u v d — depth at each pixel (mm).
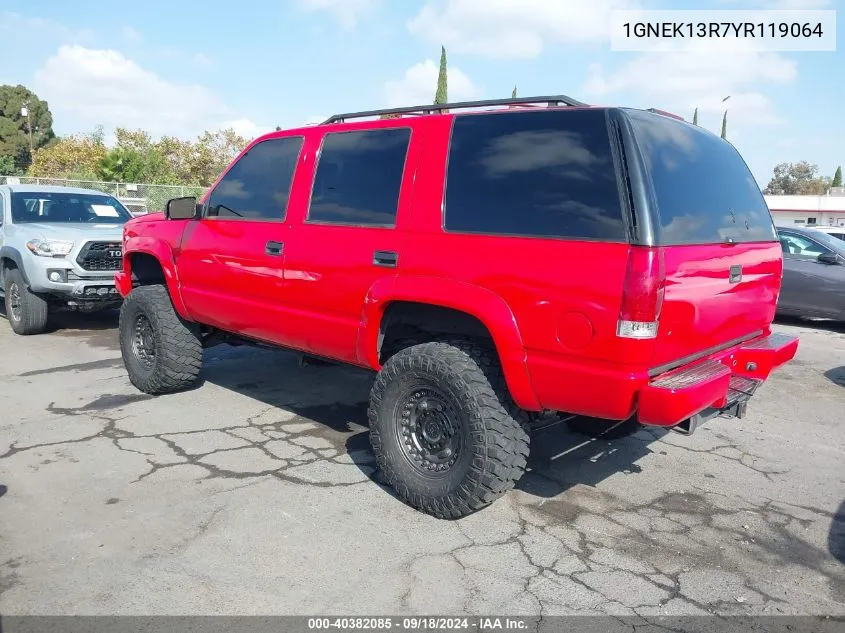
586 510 3863
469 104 3818
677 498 4066
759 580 3180
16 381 6172
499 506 3879
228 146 57344
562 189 3234
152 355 5676
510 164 3445
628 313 2941
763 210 4414
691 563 3314
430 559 3262
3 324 9148
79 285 7941
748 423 5605
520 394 3324
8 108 68438
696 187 3561
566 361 3150
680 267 3104
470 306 3393
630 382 2982
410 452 3762
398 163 3906
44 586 2947
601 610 2895
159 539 3369
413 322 3893
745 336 4027
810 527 3736
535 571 3188
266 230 4543
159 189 29922
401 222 3779
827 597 3059
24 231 8258
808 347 8930
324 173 4305
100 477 4074
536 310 3207
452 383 3482
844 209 52781
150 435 4809
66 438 4711
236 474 4172
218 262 4895
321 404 5637
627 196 3027
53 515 3590
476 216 3496
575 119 3285
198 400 5660
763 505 4004
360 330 3932
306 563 3189
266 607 2842
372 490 4004
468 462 3469
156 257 5480
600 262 3031
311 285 4215
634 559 3332
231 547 3312
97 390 5906
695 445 5012
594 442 4984
